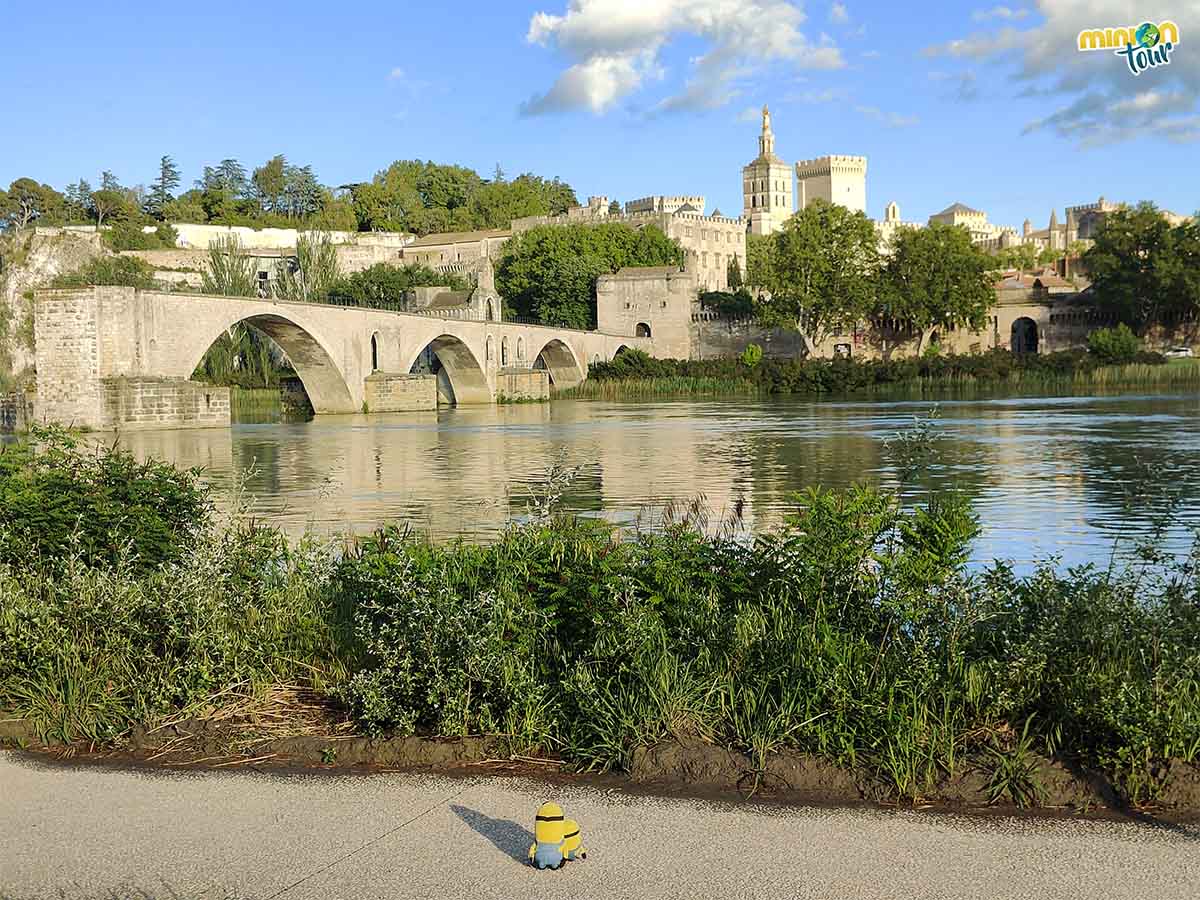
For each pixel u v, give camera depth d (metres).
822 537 11.95
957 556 11.87
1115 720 8.88
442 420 83.12
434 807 8.69
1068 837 7.93
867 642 10.49
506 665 10.30
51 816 8.66
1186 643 10.62
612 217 198.88
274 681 11.71
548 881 7.36
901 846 7.80
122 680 11.23
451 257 196.25
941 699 9.70
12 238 154.75
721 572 12.27
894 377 126.12
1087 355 124.81
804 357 157.62
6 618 11.86
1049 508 29.42
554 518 18.58
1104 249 145.12
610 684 10.21
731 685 10.08
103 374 69.06
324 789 9.13
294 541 23.42
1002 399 97.50
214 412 73.69
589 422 75.69
